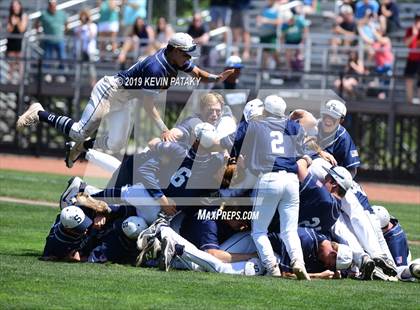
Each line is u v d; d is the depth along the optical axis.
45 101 79.81
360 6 73.81
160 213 30.89
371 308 25.02
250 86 74.69
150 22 86.06
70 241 30.72
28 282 26.77
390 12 75.88
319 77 74.06
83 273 28.55
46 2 91.38
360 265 30.12
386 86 73.19
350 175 30.66
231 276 29.34
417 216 50.47
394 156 71.62
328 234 30.94
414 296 27.14
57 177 62.69
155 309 23.97
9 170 67.12
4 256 31.67
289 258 29.91
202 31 74.62
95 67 78.94
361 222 30.66
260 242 29.77
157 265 30.44
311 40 77.62
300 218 30.44
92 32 78.81
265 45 73.88
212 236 30.58
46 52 80.25
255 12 89.44
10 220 41.25
